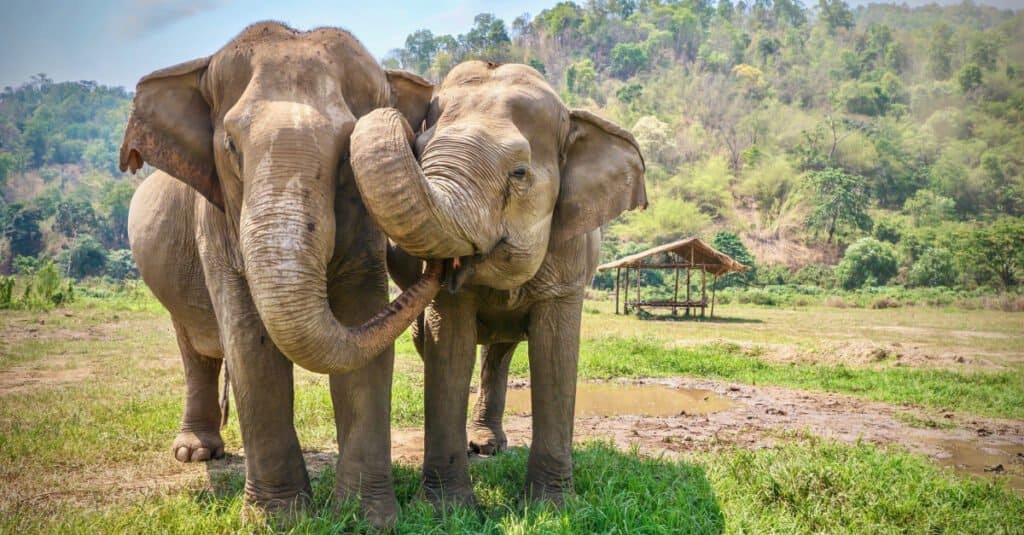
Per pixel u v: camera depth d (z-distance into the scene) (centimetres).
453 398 554
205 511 511
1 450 700
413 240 407
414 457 715
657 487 570
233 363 486
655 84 16550
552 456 559
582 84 16938
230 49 466
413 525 484
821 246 9988
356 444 493
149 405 912
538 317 561
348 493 493
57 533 471
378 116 405
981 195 11312
